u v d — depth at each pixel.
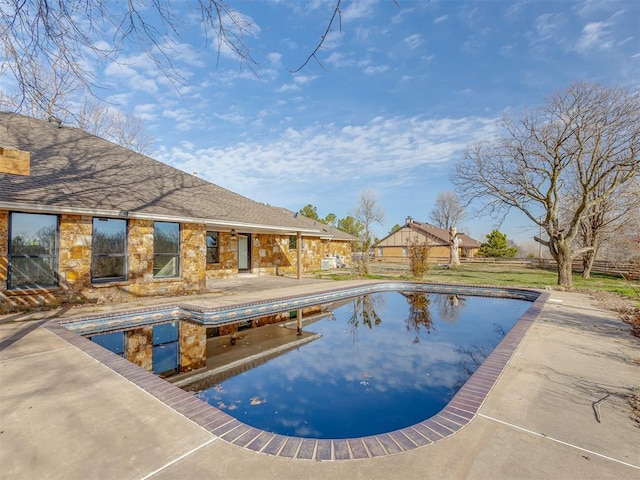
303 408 4.13
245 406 4.20
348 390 4.68
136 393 3.55
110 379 3.92
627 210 15.36
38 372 4.13
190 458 2.47
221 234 16.58
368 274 20.41
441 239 42.44
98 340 7.18
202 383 4.96
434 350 6.62
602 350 5.30
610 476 2.31
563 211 20.53
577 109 14.67
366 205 45.97
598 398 3.56
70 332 6.05
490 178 18.14
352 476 2.29
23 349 5.06
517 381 4.02
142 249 10.61
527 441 2.74
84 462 2.40
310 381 5.02
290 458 2.49
